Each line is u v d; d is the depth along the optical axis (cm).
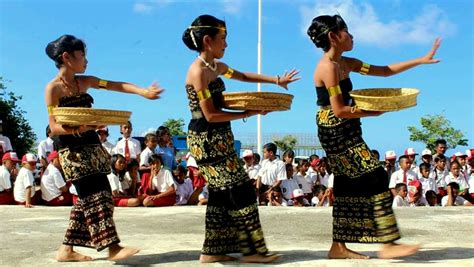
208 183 404
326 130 402
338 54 400
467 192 1079
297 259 414
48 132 1120
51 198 977
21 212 832
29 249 489
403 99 360
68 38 406
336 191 411
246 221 396
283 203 1046
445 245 489
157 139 1052
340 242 412
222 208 406
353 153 394
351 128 395
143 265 405
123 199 951
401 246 389
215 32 391
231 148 397
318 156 1162
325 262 398
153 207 923
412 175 1022
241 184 396
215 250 408
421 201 1008
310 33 405
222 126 394
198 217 747
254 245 398
